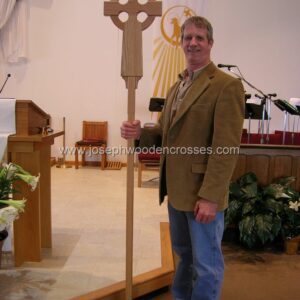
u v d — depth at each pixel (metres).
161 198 1.62
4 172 1.75
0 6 5.11
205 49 1.40
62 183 4.33
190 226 1.46
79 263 2.13
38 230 2.07
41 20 5.35
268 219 2.55
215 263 1.46
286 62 5.53
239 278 2.22
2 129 1.90
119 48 5.41
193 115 1.40
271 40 5.48
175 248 1.64
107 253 2.29
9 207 1.61
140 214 3.18
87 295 1.77
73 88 5.53
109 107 5.57
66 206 3.35
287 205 2.63
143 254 2.30
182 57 5.30
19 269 2.03
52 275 1.97
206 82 1.40
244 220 2.59
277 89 5.59
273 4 5.41
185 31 1.41
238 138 1.34
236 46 5.49
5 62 5.43
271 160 2.86
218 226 1.45
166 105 1.64
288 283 2.18
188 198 1.44
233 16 5.42
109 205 3.43
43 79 5.50
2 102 1.87
